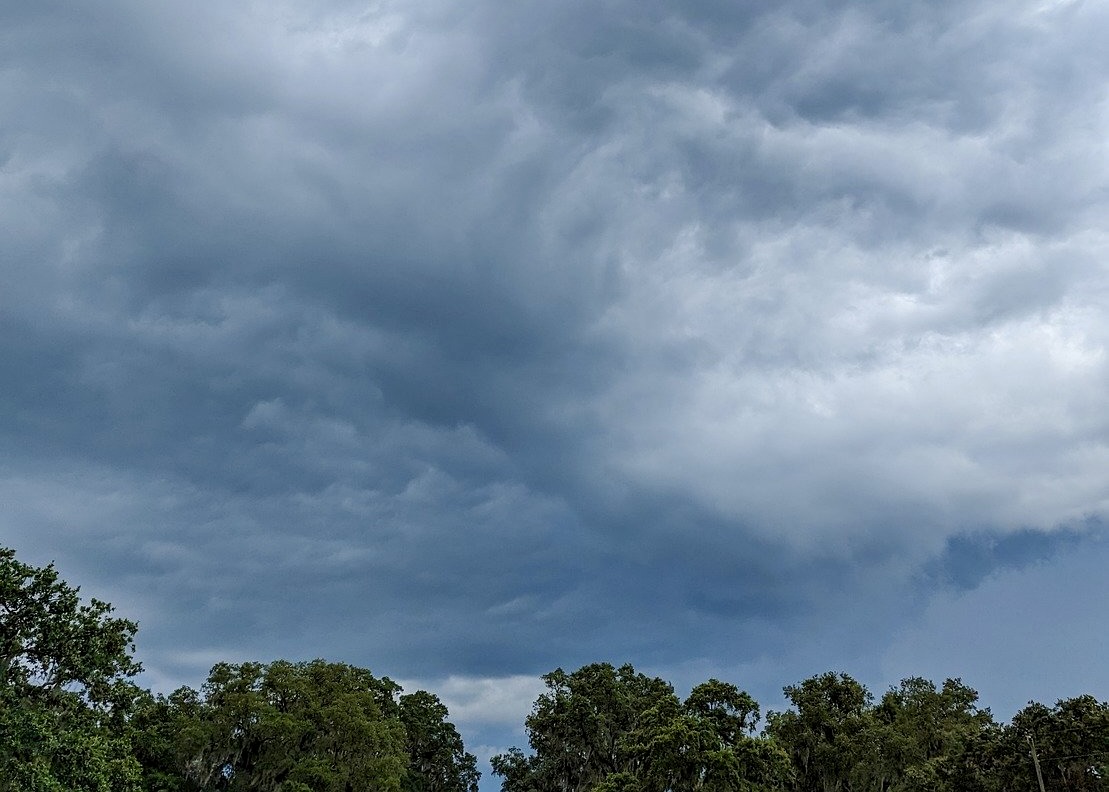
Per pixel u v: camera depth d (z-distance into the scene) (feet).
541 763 269.23
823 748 215.51
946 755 200.34
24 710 114.52
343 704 227.20
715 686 209.05
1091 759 168.76
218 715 211.61
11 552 121.60
